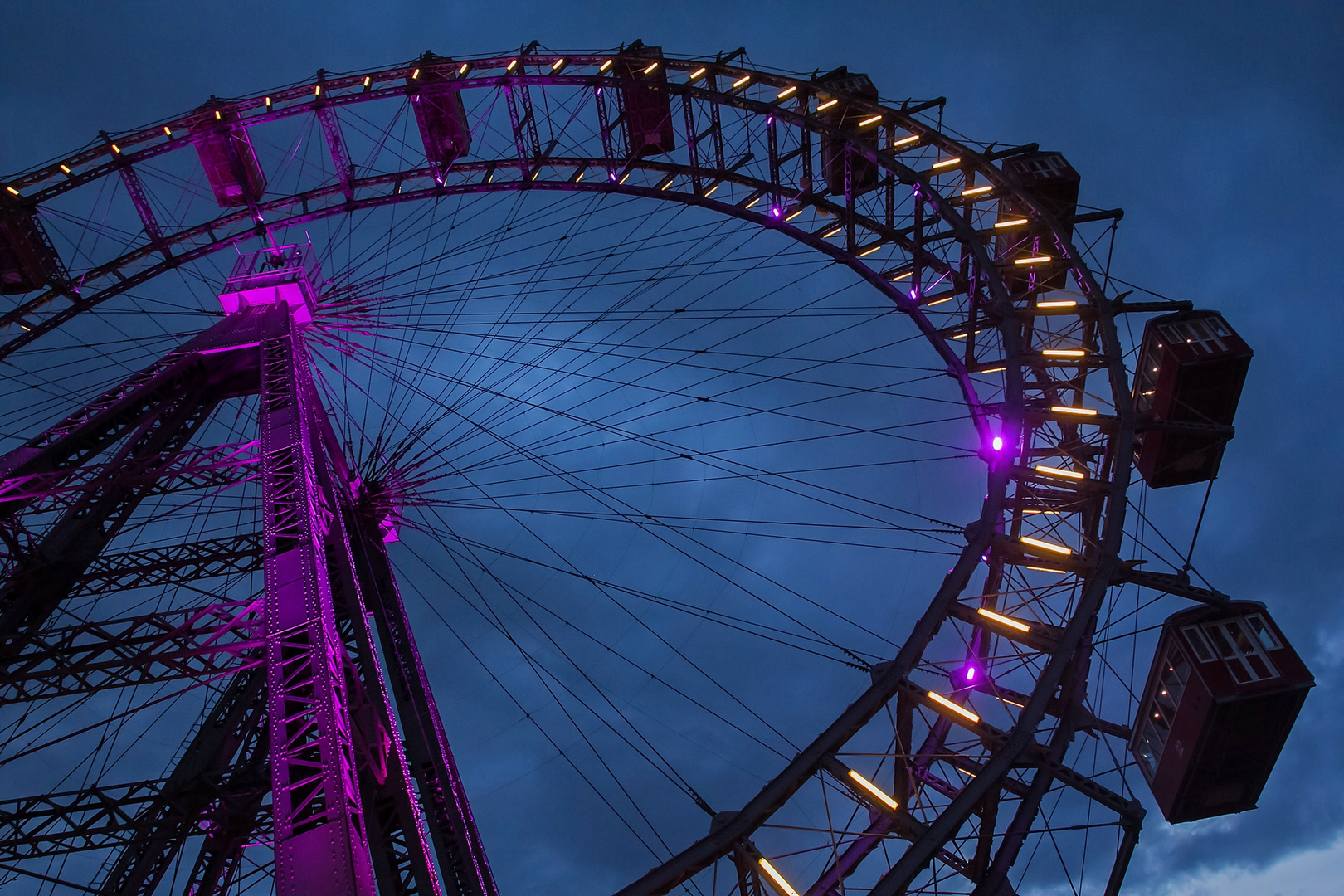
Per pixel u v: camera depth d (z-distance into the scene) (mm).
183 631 19750
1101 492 24984
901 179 33531
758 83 37500
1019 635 22203
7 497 24953
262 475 22203
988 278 30047
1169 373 28156
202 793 21547
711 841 18938
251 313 32094
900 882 17906
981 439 27891
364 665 21250
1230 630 21984
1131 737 22328
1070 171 34531
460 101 38750
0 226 34000
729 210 36469
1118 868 19078
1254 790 22531
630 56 38000
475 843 21484
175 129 36469
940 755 21359
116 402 29031
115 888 21391
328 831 14617
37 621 24812
